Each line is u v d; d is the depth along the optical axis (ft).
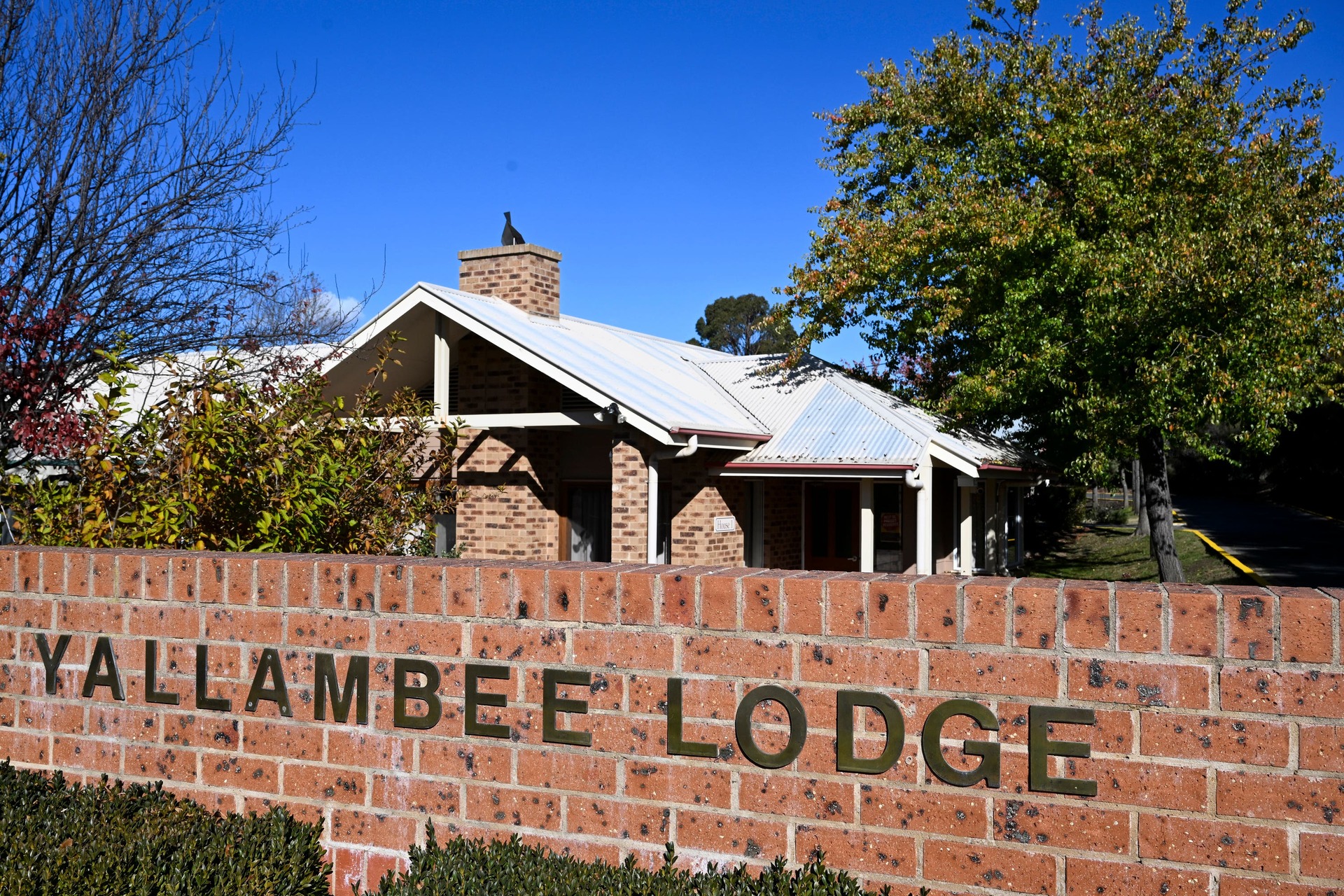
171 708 14.08
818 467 51.44
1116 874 10.19
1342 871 9.59
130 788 13.88
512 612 12.52
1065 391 56.54
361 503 23.88
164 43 27.73
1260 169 54.39
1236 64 58.85
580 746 12.19
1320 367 55.67
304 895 12.38
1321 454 118.42
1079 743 10.33
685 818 11.74
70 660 14.67
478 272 58.08
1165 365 49.75
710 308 220.23
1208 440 58.70
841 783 11.16
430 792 12.82
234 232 29.14
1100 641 10.32
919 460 50.47
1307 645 9.73
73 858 11.54
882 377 69.31
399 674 12.95
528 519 53.98
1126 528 110.63
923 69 65.77
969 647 10.73
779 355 67.82
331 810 13.23
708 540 52.44
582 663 12.21
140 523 18.62
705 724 11.69
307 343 33.47
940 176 61.41
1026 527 96.07
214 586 13.93
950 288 58.85
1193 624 10.03
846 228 62.64
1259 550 75.92
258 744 13.64
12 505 20.30
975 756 10.69
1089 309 51.24
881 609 11.05
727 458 53.01
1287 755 9.75
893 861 10.94
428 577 12.88
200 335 28.99
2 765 14.62
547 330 54.75
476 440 55.11
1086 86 60.64
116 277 26.71
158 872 11.50
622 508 49.80
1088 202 55.42
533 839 12.34
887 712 10.98
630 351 61.00
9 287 24.66
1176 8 59.00
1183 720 10.03
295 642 13.51
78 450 20.33
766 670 11.47
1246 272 47.88
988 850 10.62
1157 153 55.16
